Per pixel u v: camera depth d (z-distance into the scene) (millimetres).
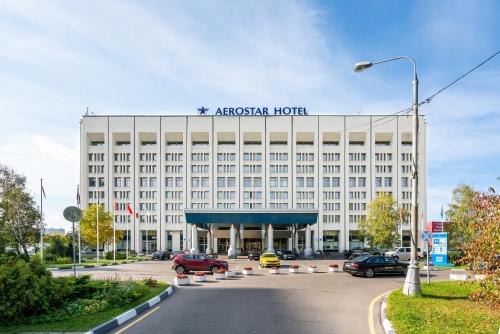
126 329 9109
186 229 77812
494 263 11594
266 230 72750
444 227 42094
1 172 36562
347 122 80125
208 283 19312
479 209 12477
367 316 10742
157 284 16938
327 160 79938
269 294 15109
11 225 34688
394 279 21469
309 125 80062
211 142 79938
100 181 79188
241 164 79625
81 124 79938
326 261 44500
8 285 9492
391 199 53906
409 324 9016
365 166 79875
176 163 79812
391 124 79875
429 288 15836
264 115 80438
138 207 78562
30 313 9812
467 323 9195
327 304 12719
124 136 80500
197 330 9008
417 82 14609
